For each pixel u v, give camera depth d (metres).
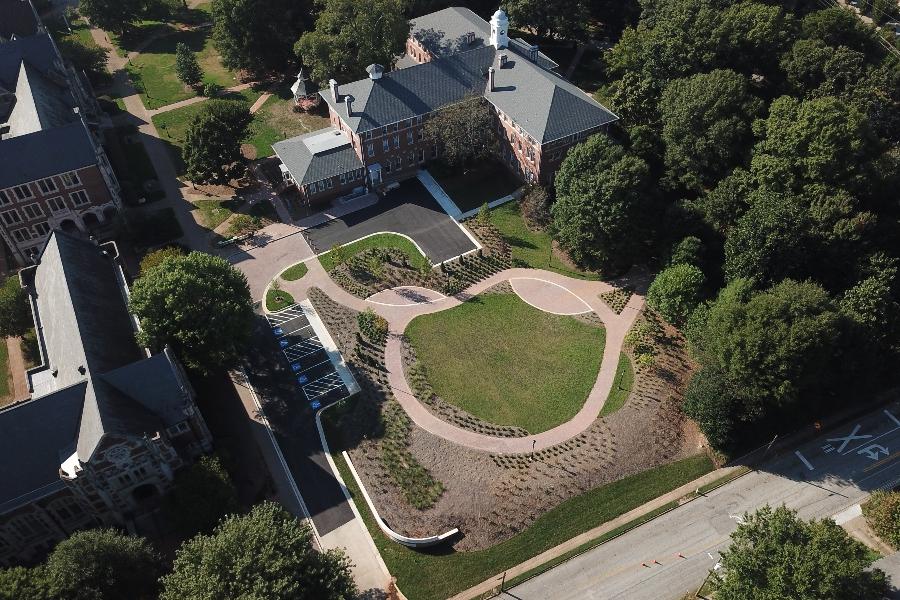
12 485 62.53
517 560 67.69
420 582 65.75
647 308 92.62
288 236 105.12
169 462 68.19
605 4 145.25
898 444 77.94
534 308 93.19
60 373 71.06
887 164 91.50
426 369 85.25
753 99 97.69
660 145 104.00
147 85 141.62
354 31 124.12
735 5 112.19
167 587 55.44
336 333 89.94
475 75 115.50
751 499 72.88
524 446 76.50
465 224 106.44
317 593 55.16
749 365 73.00
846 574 52.81
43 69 116.31
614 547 68.81
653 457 76.12
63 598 54.47
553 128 102.62
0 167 94.19
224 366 81.25
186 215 108.75
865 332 78.25
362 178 112.44
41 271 82.56
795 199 86.94
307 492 72.75
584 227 91.62
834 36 110.44
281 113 131.62
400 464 74.81
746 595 55.12
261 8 133.38
